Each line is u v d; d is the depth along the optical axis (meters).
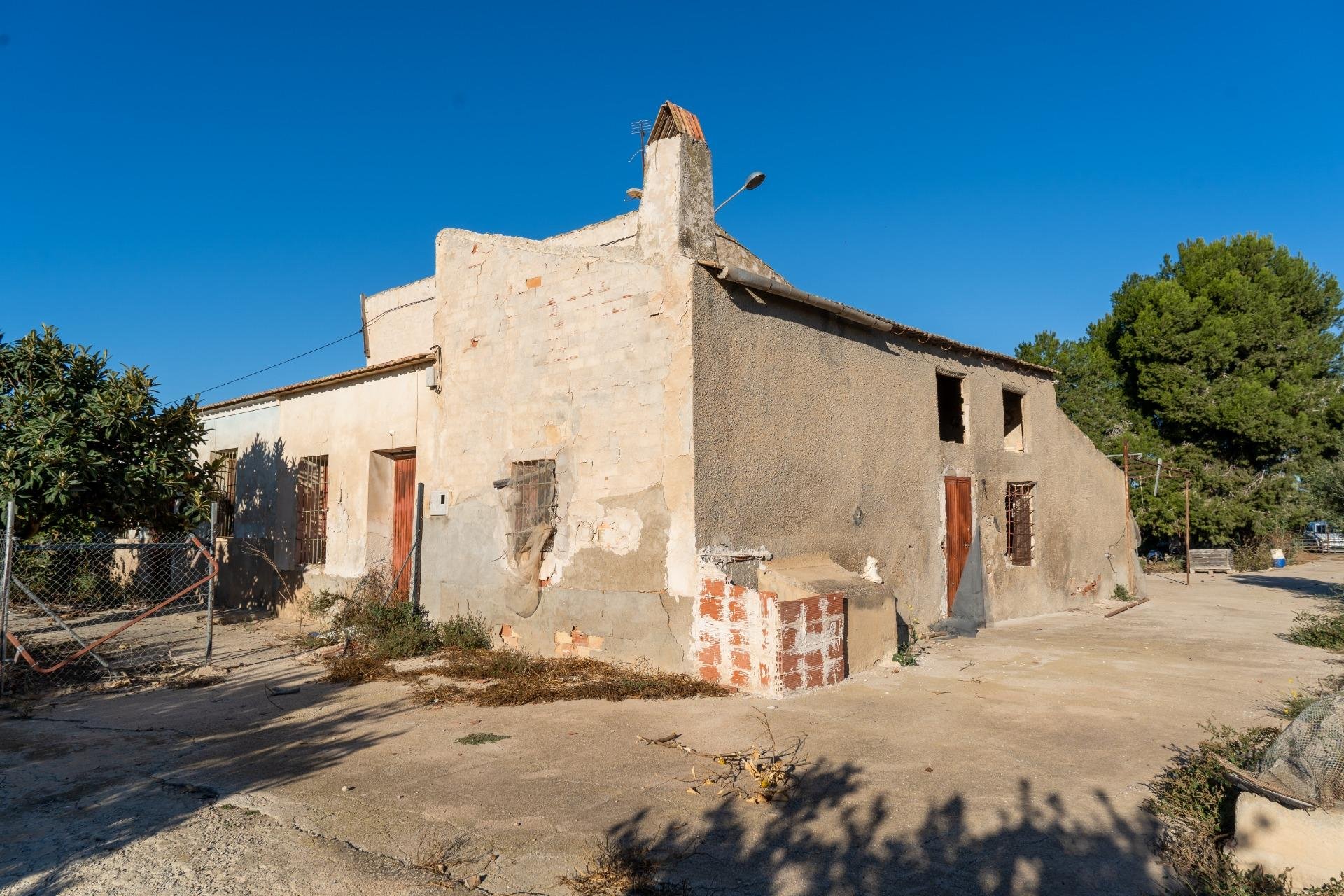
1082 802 4.45
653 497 7.82
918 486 10.74
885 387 10.29
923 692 7.09
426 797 4.68
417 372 10.84
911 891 3.48
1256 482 27.70
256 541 13.64
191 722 6.60
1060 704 6.67
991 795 4.57
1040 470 13.80
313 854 3.92
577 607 8.45
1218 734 5.43
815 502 8.89
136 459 10.63
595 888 3.50
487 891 3.52
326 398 12.49
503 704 6.91
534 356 9.14
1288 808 3.58
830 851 3.87
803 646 7.07
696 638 7.48
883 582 9.70
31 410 9.85
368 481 11.48
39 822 4.41
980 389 12.46
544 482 8.97
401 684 7.86
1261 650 9.37
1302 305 27.88
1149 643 10.01
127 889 3.58
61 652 9.54
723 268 7.79
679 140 7.97
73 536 11.08
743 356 8.14
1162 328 27.75
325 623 11.27
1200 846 3.82
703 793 4.63
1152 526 27.98
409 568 11.04
